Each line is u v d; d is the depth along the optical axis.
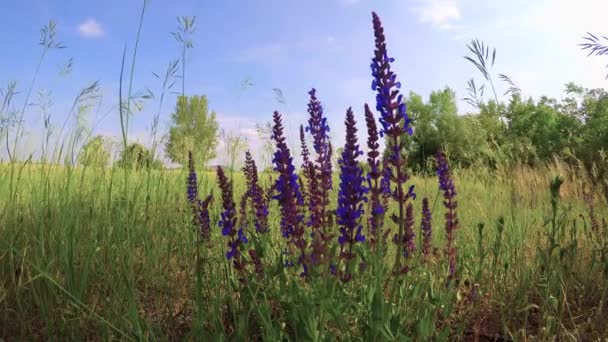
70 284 2.94
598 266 3.88
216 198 5.35
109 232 3.56
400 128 2.19
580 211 5.40
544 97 33.75
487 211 5.45
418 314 2.59
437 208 5.60
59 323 2.89
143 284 3.67
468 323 3.12
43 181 4.37
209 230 3.41
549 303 3.26
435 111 39.94
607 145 28.16
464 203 5.98
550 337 2.86
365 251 2.80
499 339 2.97
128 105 3.43
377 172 2.30
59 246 3.41
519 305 3.29
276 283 2.95
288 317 2.54
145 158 5.12
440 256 3.46
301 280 2.87
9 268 3.42
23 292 3.20
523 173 6.75
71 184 4.55
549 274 3.44
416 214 5.11
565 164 8.23
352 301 2.48
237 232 2.58
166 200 4.96
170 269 3.95
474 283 3.52
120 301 2.71
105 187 4.61
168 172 5.38
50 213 3.79
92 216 3.88
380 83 2.17
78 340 2.71
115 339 2.69
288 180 2.36
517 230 4.46
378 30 2.18
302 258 2.29
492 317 3.27
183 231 4.44
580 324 3.11
